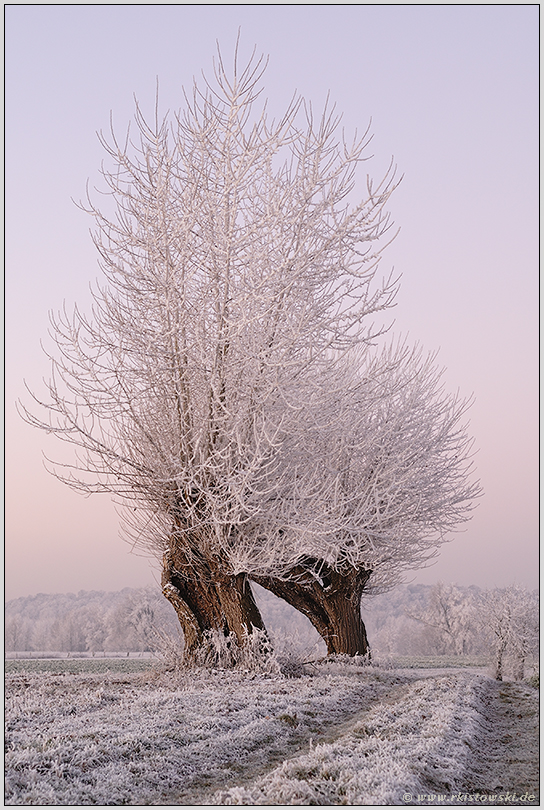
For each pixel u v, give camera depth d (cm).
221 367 1645
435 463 2341
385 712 1262
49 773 773
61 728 973
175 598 1852
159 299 1645
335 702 1427
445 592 7100
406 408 2308
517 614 2792
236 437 1652
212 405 1686
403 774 802
